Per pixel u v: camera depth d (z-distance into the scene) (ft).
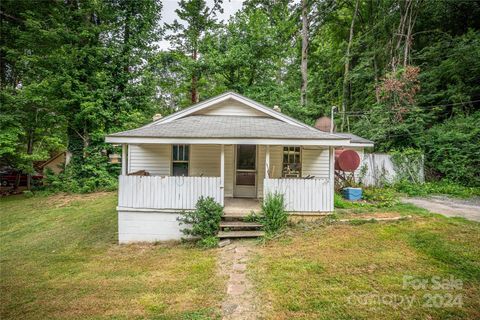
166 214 24.48
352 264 16.38
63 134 54.19
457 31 57.57
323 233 21.70
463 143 41.65
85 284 16.22
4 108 45.73
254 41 60.70
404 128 46.73
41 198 46.11
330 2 69.36
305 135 24.52
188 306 13.17
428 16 60.13
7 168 58.08
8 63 54.95
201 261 18.86
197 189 24.34
